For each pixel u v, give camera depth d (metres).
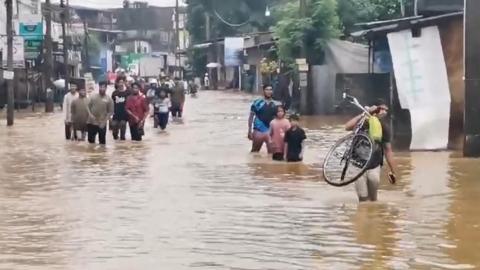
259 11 87.38
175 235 11.36
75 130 27.27
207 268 9.44
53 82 54.44
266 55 61.19
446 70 22.64
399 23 23.31
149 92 39.19
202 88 94.12
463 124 22.00
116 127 27.75
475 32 20.36
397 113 25.22
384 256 10.03
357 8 41.69
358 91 31.03
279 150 21.02
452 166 19.02
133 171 18.89
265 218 12.70
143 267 9.50
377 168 14.37
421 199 14.53
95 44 109.19
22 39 39.75
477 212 13.10
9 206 13.96
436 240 10.95
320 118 36.25
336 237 11.21
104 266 9.55
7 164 20.53
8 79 35.41
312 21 38.16
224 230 11.72
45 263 9.72
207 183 16.78
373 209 13.53
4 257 10.05
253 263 9.69
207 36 92.38
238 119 38.88
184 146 25.38
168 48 147.00
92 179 17.47
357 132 14.80
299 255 10.11
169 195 15.11
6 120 38.88
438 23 22.59
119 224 12.21
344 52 37.59
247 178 17.59
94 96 26.28
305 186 16.34
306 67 36.53
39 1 64.00
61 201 14.47
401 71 22.84
